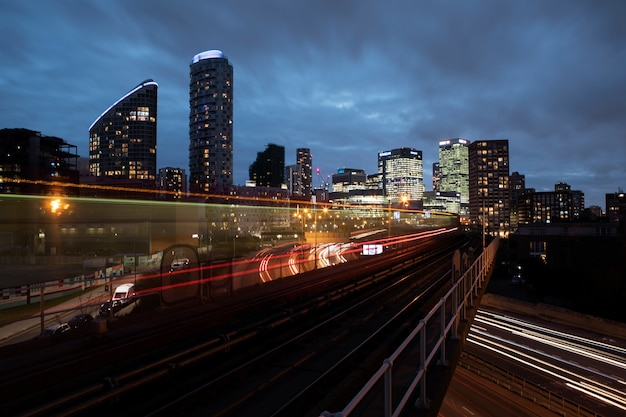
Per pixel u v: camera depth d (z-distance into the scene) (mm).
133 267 34406
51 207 52000
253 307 12000
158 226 41812
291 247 68875
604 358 33531
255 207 122500
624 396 26406
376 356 8305
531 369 31562
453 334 8562
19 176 84188
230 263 14695
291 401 6211
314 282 17531
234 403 6191
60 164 94062
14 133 84562
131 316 9617
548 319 47688
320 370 7863
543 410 24891
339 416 2449
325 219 115438
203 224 43688
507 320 47938
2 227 50219
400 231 85062
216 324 10125
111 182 108250
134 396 6293
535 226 79312
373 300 15281
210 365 7824
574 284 53125
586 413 23953
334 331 10641
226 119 190125
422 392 5152
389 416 3572
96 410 5723
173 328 8828
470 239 71688
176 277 13922
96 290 26875
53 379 6211
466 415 24797
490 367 32281
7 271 35812
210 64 189500
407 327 11062
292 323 11273
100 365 6953
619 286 46000
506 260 99312
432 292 18281
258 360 7805
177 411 5859
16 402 5500
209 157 187875
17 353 6930
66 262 40656
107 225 53062
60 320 19312
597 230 72625
